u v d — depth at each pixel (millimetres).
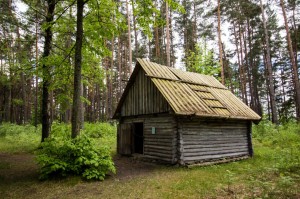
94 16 11750
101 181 8703
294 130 19766
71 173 8867
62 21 12859
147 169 11305
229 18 31531
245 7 29734
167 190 7520
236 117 13531
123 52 39062
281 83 44812
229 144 14070
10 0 14539
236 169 10797
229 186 7770
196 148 12273
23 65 13672
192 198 6699
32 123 35281
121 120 15992
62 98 14945
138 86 14461
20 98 41812
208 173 9992
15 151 14828
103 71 15531
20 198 6746
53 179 8516
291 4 30469
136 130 16984
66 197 6887
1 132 24812
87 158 9016
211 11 28172
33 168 10289
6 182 8211
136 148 16641
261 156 14453
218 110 13094
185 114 11164
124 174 10141
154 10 10117
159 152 12656
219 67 30125
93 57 14312
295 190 6590
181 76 14945
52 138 9539
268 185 6906
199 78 16391
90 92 43594
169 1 9227
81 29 10336
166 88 12641
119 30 12164
